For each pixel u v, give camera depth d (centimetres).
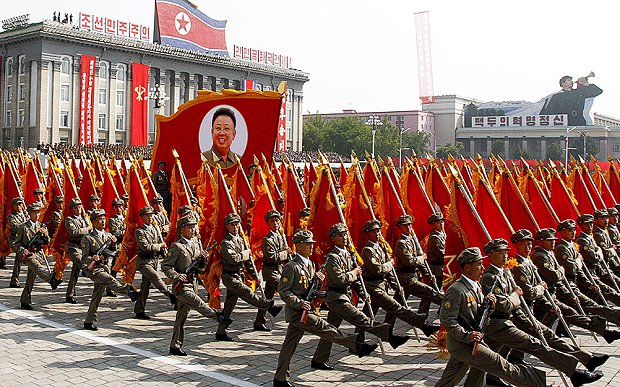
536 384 684
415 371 900
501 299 739
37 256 1252
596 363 757
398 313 971
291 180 1212
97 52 6175
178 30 6894
